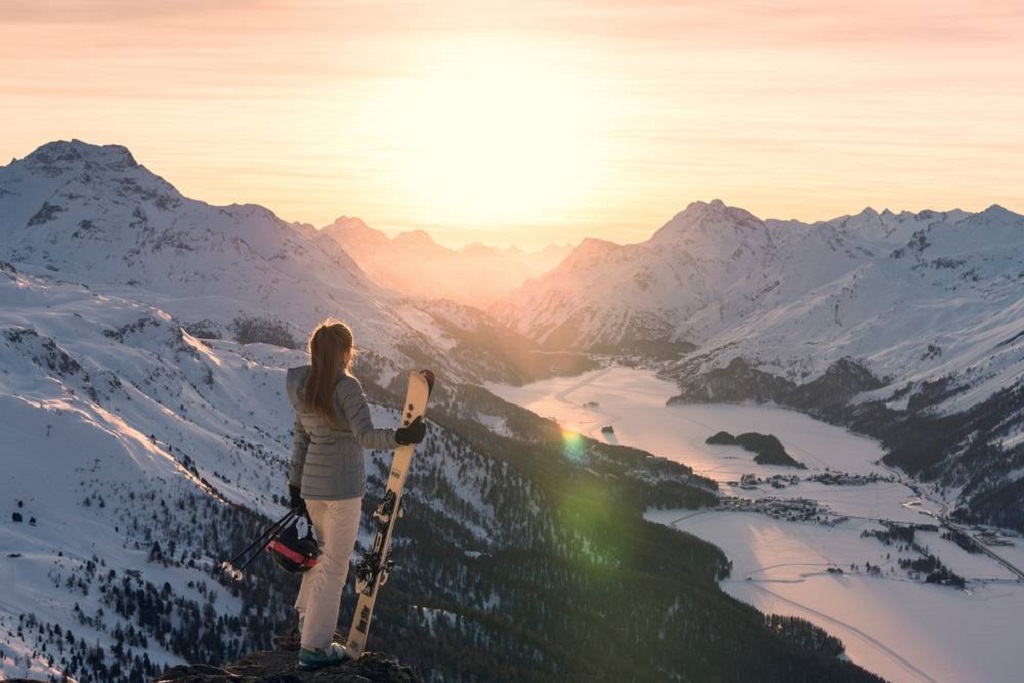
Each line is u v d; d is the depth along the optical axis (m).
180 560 192.00
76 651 141.12
